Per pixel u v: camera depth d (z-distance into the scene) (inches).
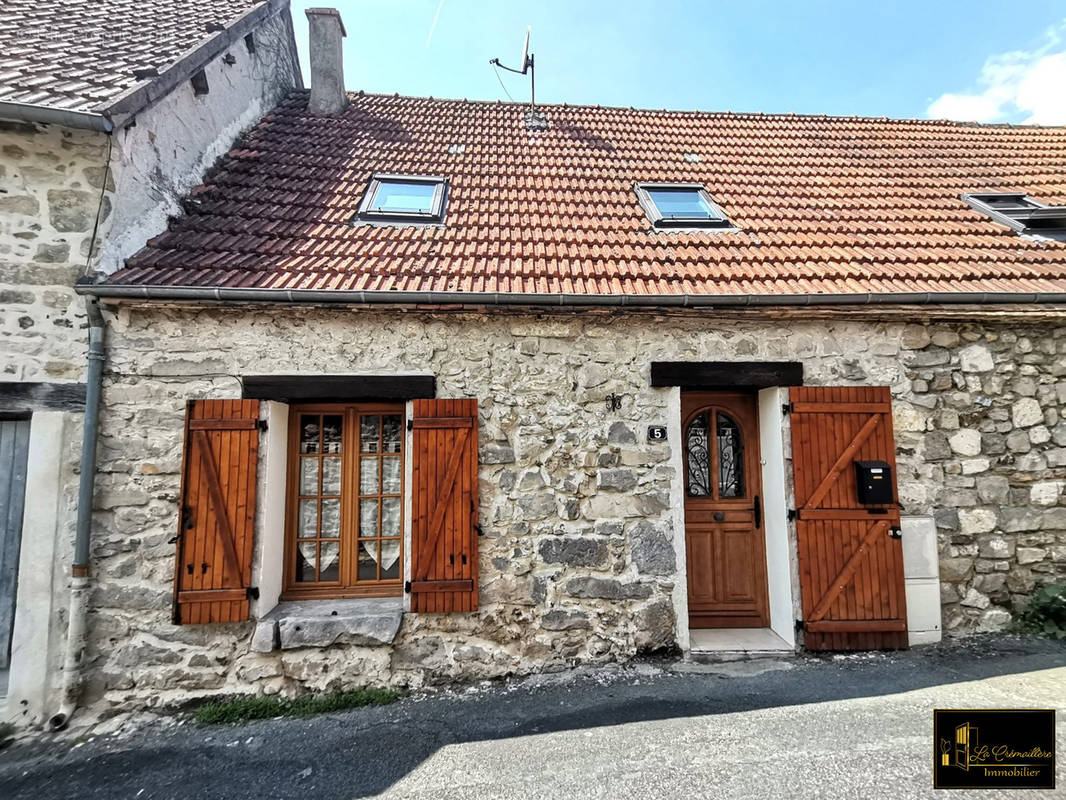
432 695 132.3
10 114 124.3
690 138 263.3
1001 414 152.8
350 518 148.7
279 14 260.1
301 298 134.6
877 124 284.4
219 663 132.4
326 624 133.6
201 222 167.6
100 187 137.2
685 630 143.6
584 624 141.9
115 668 129.7
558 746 106.9
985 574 149.5
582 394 147.4
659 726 112.2
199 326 139.4
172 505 134.5
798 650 144.3
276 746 113.0
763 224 188.9
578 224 184.9
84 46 168.7
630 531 145.1
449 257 159.2
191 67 170.2
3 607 129.1
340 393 141.0
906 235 183.5
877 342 153.3
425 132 251.9
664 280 152.0
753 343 151.6
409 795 94.6
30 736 120.0
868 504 146.1
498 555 141.6
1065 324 154.7
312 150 221.9
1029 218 188.9
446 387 144.6
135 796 98.5
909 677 128.0
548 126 269.4
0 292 130.1
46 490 128.6
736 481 163.9
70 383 132.5
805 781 92.4
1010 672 128.0
